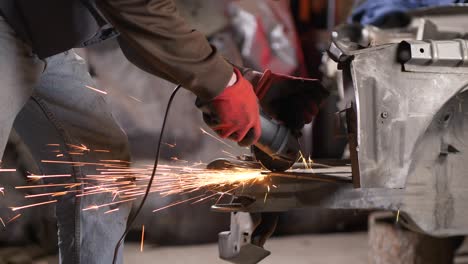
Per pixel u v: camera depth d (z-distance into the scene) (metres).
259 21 4.68
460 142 2.33
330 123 5.10
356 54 2.09
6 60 2.00
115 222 2.41
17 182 4.26
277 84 2.33
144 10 1.88
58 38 2.06
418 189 2.30
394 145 2.12
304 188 2.25
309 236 5.10
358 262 4.39
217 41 4.57
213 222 4.62
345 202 2.26
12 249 4.24
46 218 4.27
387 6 3.79
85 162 2.34
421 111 2.14
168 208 4.52
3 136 2.06
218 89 2.00
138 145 4.41
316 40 5.61
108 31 2.23
